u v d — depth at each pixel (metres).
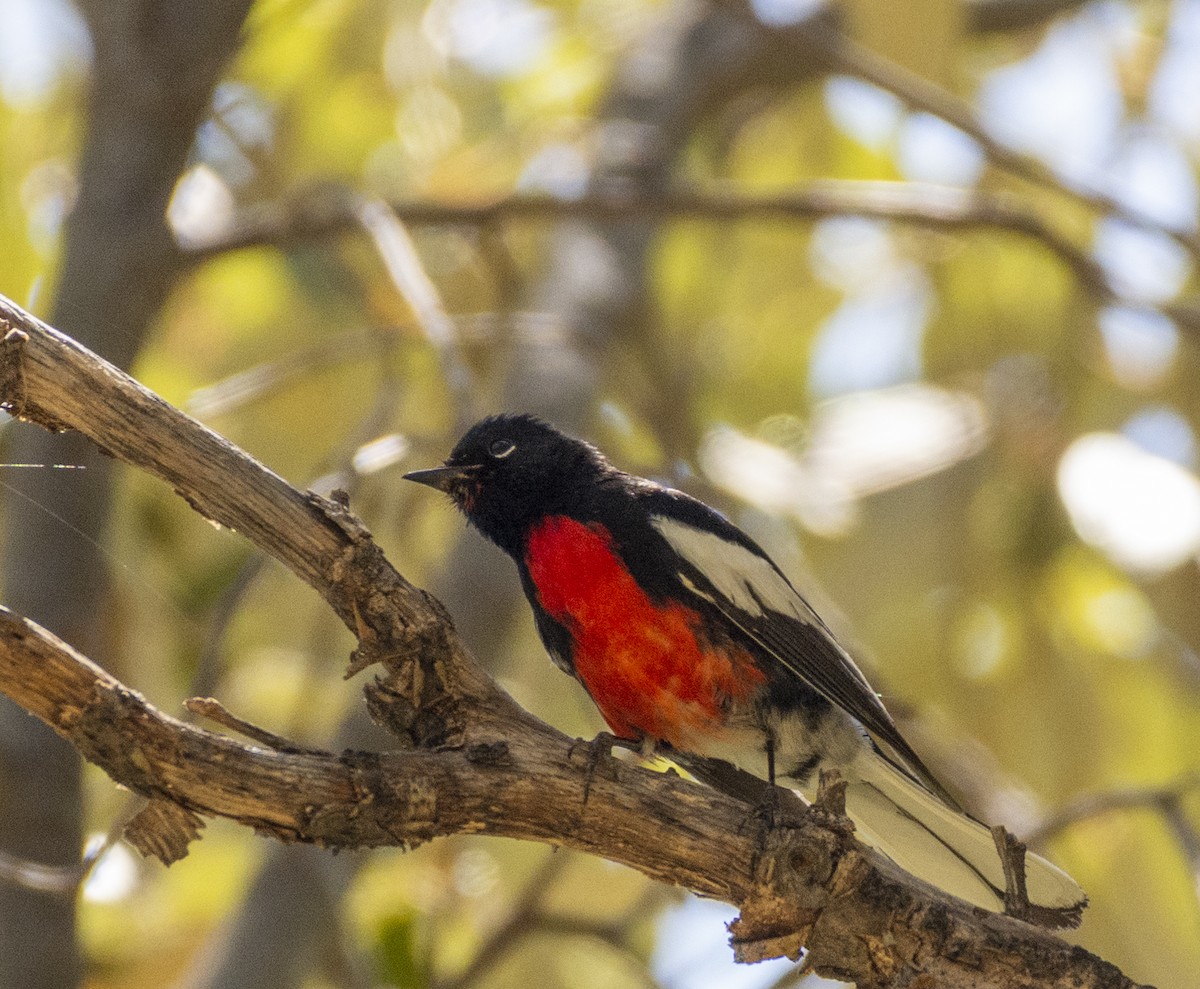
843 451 12.66
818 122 15.74
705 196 11.98
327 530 6.38
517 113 14.34
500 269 13.45
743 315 15.44
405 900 10.45
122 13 10.21
